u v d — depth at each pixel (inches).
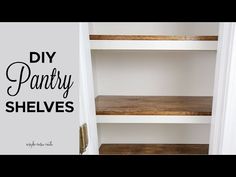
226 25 30.2
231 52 29.0
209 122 41.2
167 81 56.6
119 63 56.5
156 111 41.9
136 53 55.7
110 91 57.8
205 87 56.3
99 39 41.1
